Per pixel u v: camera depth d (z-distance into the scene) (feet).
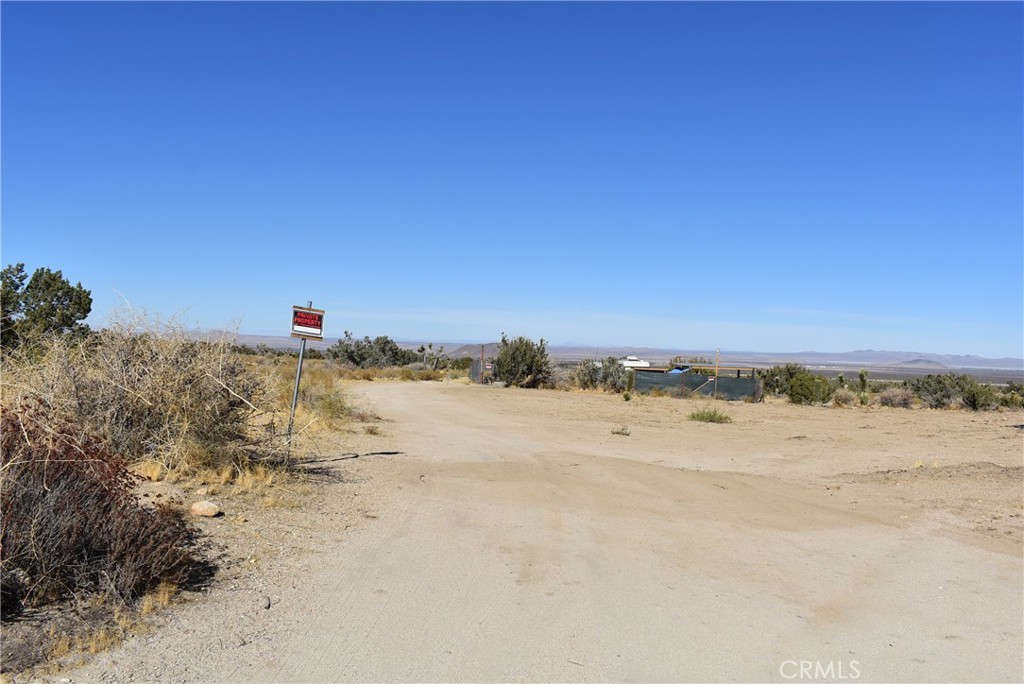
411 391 131.64
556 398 127.34
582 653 16.97
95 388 30.19
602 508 34.06
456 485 37.70
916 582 24.09
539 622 18.83
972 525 32.91
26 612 16.17
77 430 23.39
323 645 16.42
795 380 147.64
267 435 35.70
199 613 17.53
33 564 16.71
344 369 206.28
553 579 22.67
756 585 23.20
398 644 16.81
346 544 24.68
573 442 61.31
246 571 20.85
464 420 78.64
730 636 18.56
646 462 50.37
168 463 29.68
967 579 24.57
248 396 33.63
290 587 20.01
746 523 32.32
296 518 27.07
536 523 30.32
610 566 24.52
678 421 87.97
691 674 16.11
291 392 62.18
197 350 32.71
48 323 49.06
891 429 84.74
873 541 29.73
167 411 30.63
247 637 16.44
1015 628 19.86
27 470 17.49
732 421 91.61
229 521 25.18
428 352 297.12
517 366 163.02
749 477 45.50
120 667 14.42
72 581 17.34
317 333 39.09
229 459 31.60
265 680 14.47
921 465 50.90
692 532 30.17
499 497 35.37
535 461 47.73
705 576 23.94
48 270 53.06
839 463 53.52
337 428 56.54
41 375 29.12
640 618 19.53
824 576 24.49
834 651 17.85
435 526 28.50
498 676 15.47
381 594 20.15
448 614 18.99
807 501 38.01
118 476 20.94
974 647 18.39
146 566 18.21
